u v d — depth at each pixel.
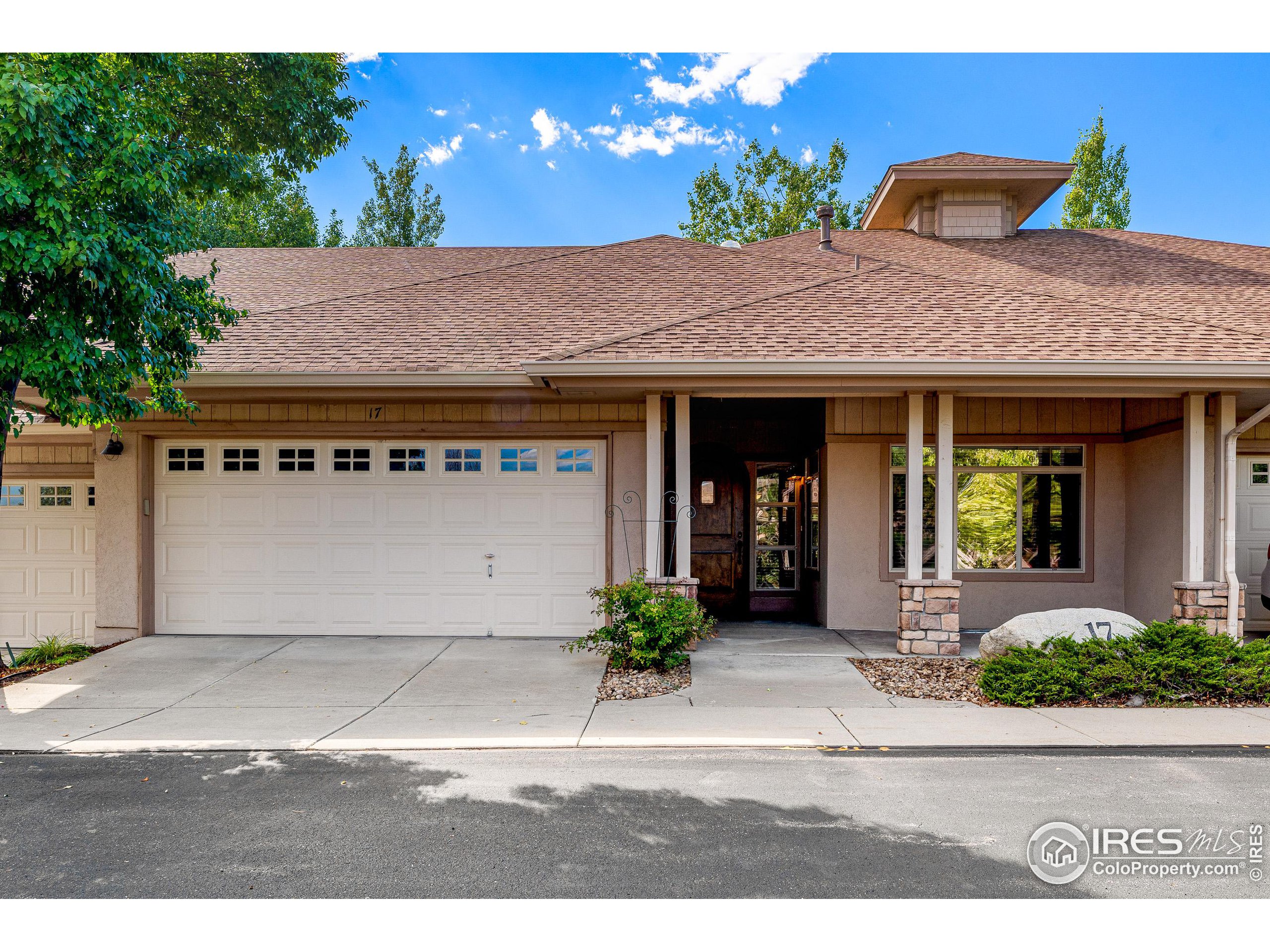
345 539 8.81
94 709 6.07
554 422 8.73
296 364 8.18
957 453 9.56
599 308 9.79
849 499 9.52
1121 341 7.71
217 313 7.56
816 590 10.44
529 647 8.23
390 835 3.80
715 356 7.47
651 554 8.08
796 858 3.54
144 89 9.27
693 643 8.17
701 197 28.53
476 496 8.82
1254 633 9.28
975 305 8.66
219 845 3.71
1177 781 4.45
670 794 4.30
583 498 8.80
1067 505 9.55
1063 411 9.48
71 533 9.04
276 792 4.36
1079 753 4.95
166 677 7.04
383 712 5.97
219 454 8.83
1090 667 6.21
